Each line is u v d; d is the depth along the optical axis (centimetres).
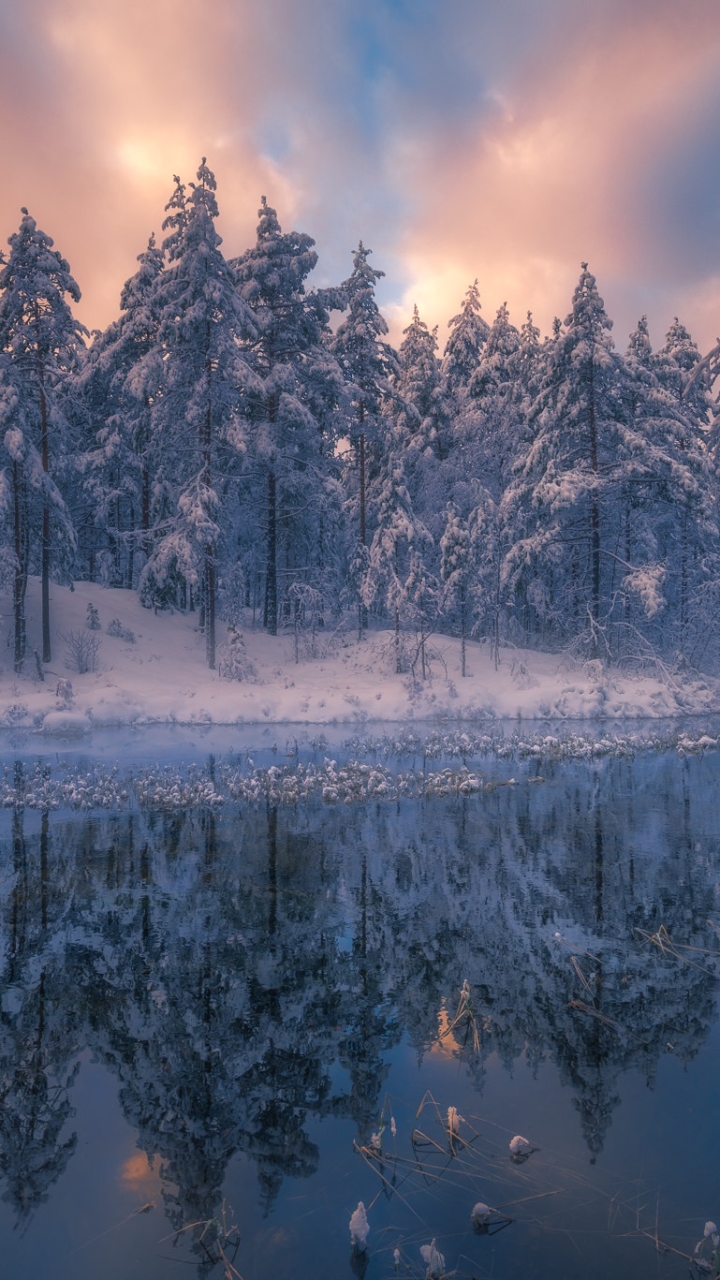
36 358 2605
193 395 2822
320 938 573
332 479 3166
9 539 2591
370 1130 332
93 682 2420
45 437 2666
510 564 3092
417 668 2917
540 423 3173
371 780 1187
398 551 3108
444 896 670
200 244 2764
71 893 688
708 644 3322
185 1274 247
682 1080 366
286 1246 261
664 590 3509
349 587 3397
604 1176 295
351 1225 259
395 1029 430
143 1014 454
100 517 3434
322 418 3431
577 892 678
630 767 1429
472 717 2322
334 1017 446
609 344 2953
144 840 887
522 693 2536
